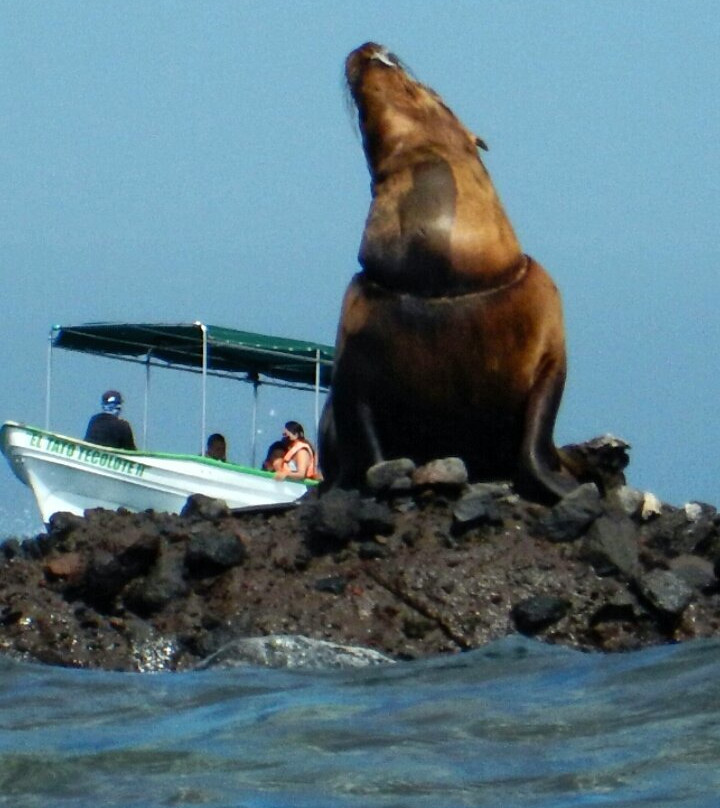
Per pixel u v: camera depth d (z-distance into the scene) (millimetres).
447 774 31922
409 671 41625
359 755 33188
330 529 49094
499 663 42125
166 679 41469
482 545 49062
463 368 51906
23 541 51125
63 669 43156
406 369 52031
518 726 35125
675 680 38312
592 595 47562
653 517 50625
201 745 34031
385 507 49844
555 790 30906
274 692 39188
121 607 48188
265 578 48344
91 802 30781
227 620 47438
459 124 54688
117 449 90250
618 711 36031
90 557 48656
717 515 50000
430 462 51562
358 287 52906
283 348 94000
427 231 51812
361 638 46938
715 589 47969
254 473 89000
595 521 49094
